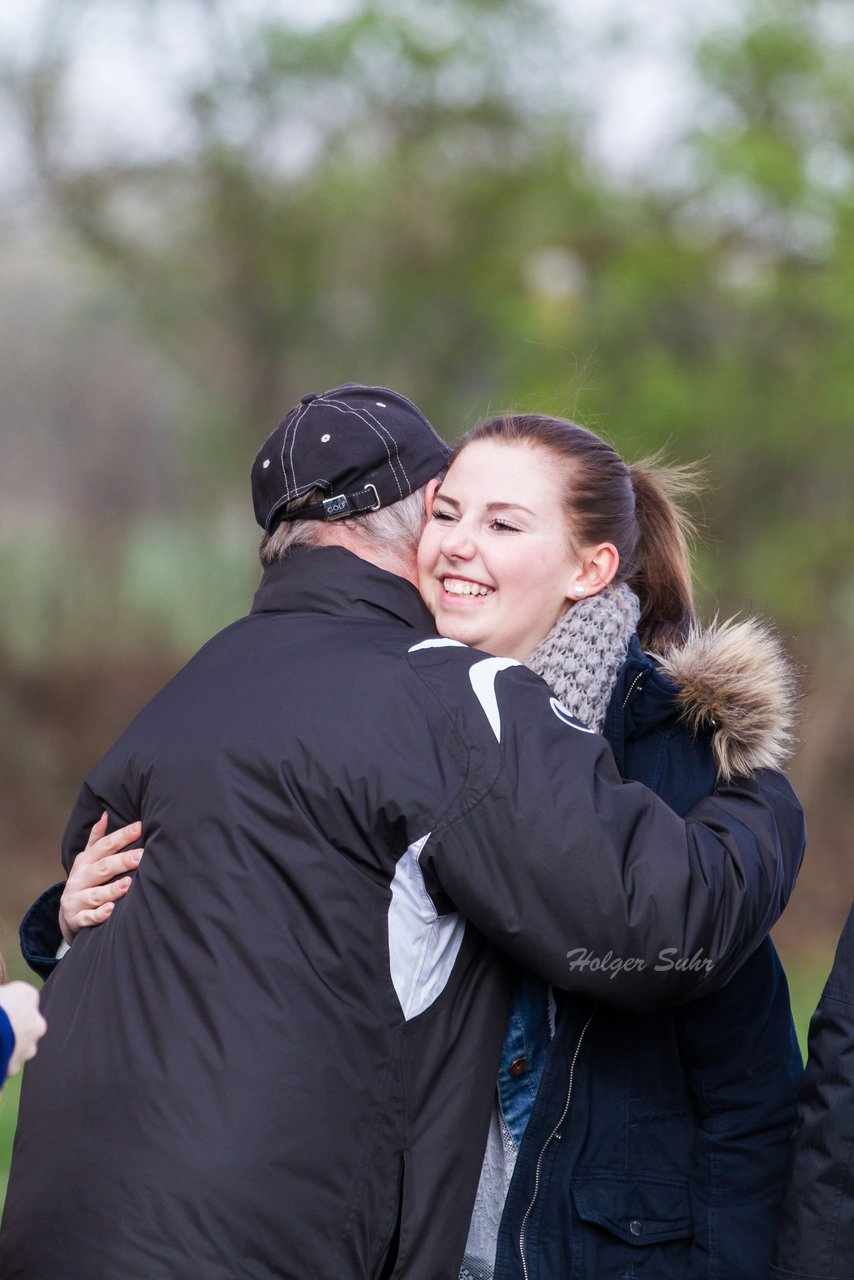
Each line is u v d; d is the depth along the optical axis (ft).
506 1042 22.26
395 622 23.22
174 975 20.27
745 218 116.26
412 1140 20.48
